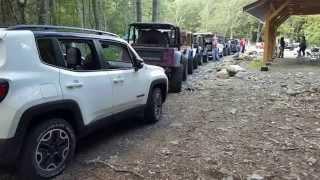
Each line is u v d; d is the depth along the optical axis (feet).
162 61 43.32
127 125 26.78
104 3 128.26
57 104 17.02
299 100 36.14
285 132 25.00
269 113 30.71
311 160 19.83
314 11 90.94
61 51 18.13
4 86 14.92
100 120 20.65
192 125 26.91
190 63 64.34
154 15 86.63
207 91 43.96
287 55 130.93
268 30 73.87
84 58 20.11
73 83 18.11
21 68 15.80
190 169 18.57
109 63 21.94
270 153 20.90
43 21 51.88
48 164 17.01
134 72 23.99
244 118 29.04
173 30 47.44
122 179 17.38
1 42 15.47
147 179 17.42
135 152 20.90
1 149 15.10
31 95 15.75
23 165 16.14
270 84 49.11
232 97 38.96
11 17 50.16
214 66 83.71
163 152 20.88
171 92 43.96
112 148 21.61
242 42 154.20
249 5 74.59
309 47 157.17
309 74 61.41
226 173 18.06
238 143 22.61
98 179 17.31
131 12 153.99
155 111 27.35
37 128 16.35
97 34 21.67
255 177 17.57
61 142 17.58
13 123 15.10
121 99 22.49
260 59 93.81
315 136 24.07
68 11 101.09
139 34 49.06
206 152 20.97
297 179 17.57
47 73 16.87
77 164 19.02
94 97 19.74
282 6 72.23
